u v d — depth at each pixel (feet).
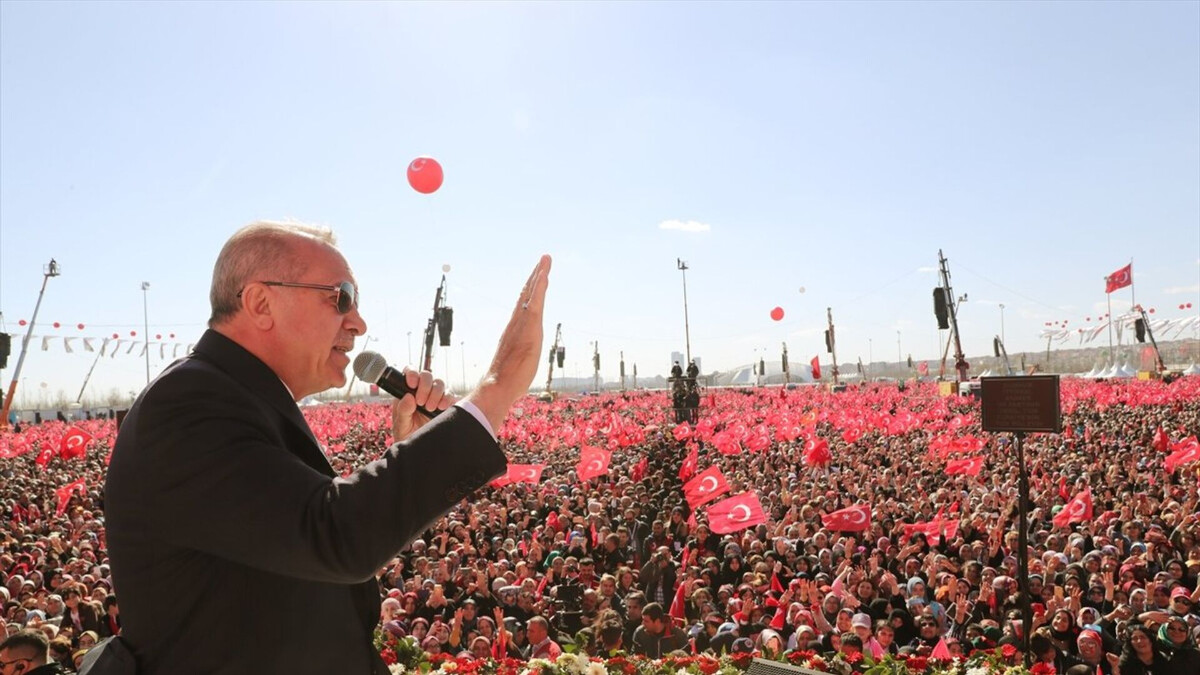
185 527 4.35
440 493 4.54
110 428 165.99
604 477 83.61
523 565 40.40
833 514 46.70
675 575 42.14
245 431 4.58
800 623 31.24
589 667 19.76
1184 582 39.19
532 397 268.41
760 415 155.94
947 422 122.31
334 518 4.25
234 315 5.21
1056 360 427.33
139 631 4.64
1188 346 352.28
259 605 4.66
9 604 36.01
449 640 32.94
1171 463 68.08
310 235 5.44
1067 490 61.05
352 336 5.57
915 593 36.27
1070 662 29.91
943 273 189.67
